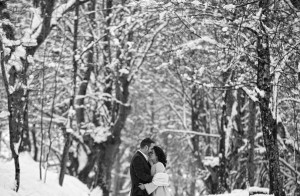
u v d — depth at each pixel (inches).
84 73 845.2
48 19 512.7
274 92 426.6
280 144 693.9
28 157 553.9
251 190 462.3
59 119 850.8
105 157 848.3
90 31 852.0
